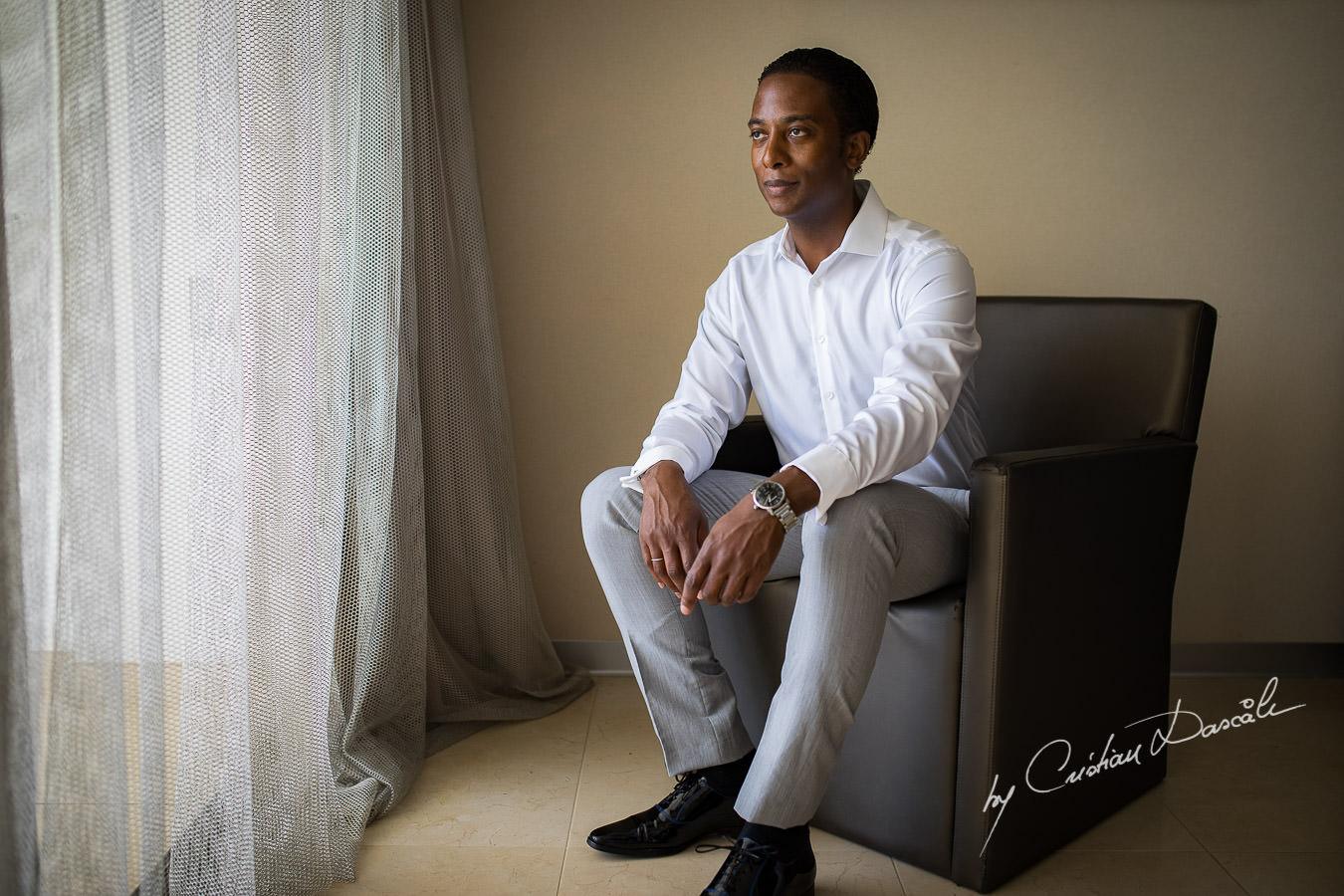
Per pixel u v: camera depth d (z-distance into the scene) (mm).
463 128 2223
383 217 1839
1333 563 2521
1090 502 1596
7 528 914
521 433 2523
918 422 1473
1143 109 2414
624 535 1615
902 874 1577
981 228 2449
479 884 1555
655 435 1697
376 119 1826
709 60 2406
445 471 2189
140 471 1087
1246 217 2436
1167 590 1859
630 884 1554
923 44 2404
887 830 1613
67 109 966
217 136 1231
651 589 1610
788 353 1781
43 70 948
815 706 1404
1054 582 1545
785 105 1616
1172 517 1822
